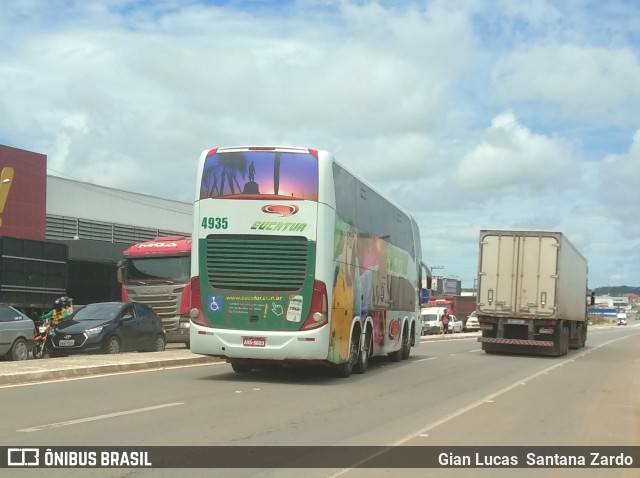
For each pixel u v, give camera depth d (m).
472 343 38.72
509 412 11.82
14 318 18.27
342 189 15.61
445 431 9.77
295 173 14.65
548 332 26.69
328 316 14.55
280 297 14.51
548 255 26.72
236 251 14.70
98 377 14.64
